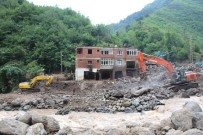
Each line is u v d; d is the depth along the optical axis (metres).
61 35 109.00
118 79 78.69
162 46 146.25
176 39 153.12
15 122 21.19
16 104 48.38
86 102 46.72
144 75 67.06
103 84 71.50
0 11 117.75
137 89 55.34
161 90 53.88
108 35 135.75
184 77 57.47
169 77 63.44
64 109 43.38
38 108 47.62
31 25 112.50
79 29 128.75
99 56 83.19
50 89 68.69
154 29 171.12
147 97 46.00
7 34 104.31
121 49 85.31
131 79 75.50
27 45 100.62
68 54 101.38
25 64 92.50
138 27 184.12
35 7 129.50
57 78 80.38
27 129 20.92
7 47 98.62
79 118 36.91
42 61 96.12
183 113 20.75
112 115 38.72
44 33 105.94
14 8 124.69
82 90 69.12
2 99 55.47
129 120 33.72
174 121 20.77
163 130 20.84
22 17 116.06
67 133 21.59
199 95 52.56
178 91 54.31
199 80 64.50
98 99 49.44
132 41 147.12
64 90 69.50
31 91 66.38
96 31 132.25
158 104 43.28
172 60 138.62
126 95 51.16
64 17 137.00
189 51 143.25
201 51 160.38
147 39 153.62
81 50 82.88
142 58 66.00
